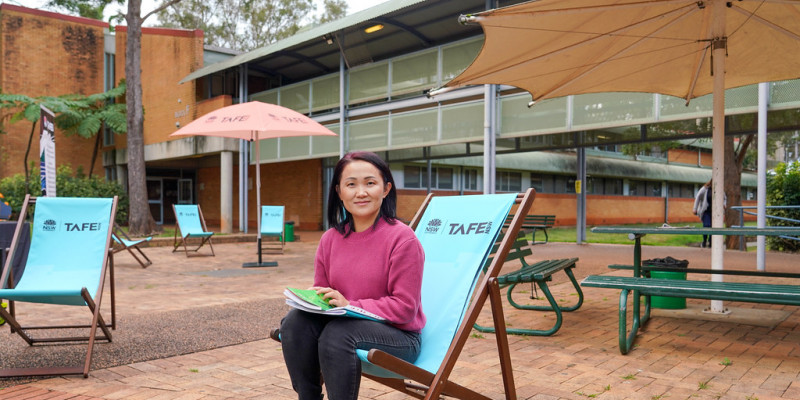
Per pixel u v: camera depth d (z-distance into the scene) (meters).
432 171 20.58
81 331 5.05
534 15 4.75
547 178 24.73
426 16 13.71
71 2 25.84
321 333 2.34
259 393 3.37
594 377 3.66
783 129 9.88
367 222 2.49
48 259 4.39
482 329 5.00
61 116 22.39
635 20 5.17
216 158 25.84
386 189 2.49
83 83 24.95
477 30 14.44
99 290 4.06
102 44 25.45
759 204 8.73
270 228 13.94
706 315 5.70
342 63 15.62
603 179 26.75
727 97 9.17
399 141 14.22
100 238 4.54
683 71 6.57
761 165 8.64
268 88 21.73
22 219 4.36
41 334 4.92
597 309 6.05
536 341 4.67
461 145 17.11
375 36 15.48
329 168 20.70
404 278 2.32
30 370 3.75
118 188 21.97
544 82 6.59
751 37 5.70
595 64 6.16
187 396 3.31
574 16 4.89
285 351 2.37
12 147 23.50
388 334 2.26
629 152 21.61
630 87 7.06
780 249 13.19
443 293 2.67
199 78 21.20
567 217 25.36
